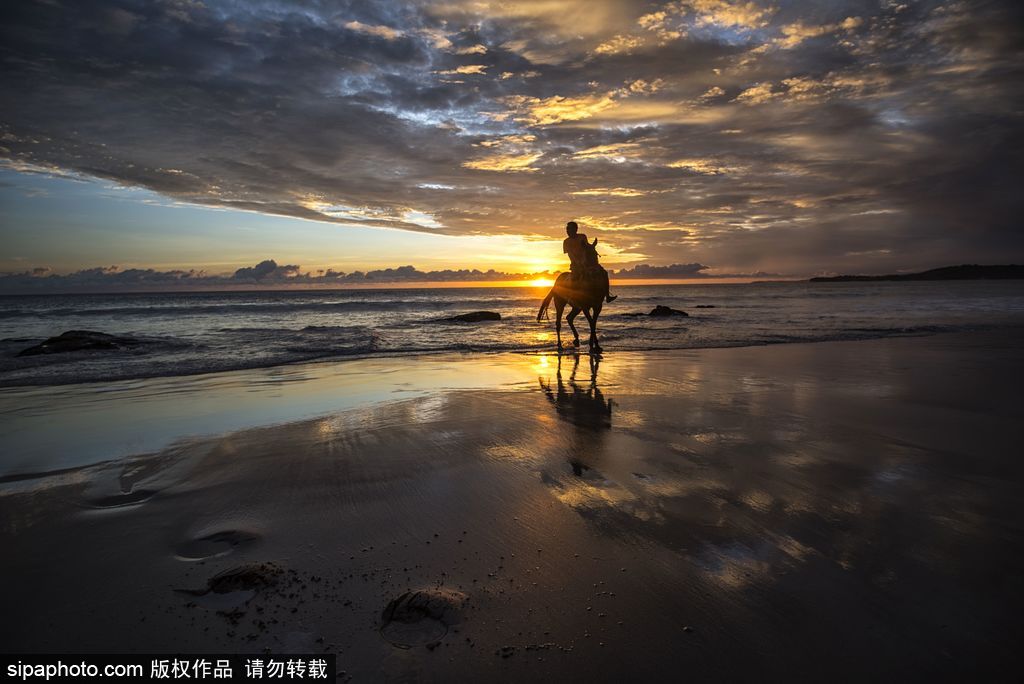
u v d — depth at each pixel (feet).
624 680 6.15
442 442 15.55
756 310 109.29
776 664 6.38
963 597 7.63
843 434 16.21
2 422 18.08
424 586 8.04
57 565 8.70
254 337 54.54
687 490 11.79
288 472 13.00
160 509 10.87
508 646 6.74
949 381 25.20
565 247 41.47
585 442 15.56
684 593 7.86
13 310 144.36
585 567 8.61
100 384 26.04
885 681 6.10
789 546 9.20
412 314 113.29
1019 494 11.36
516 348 42.73
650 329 60.75
